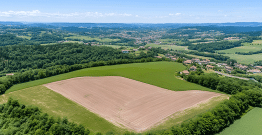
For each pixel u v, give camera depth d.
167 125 63.69
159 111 74.75
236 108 71.56
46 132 56.75
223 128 64.69
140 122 66.50
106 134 56.41
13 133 58.97
